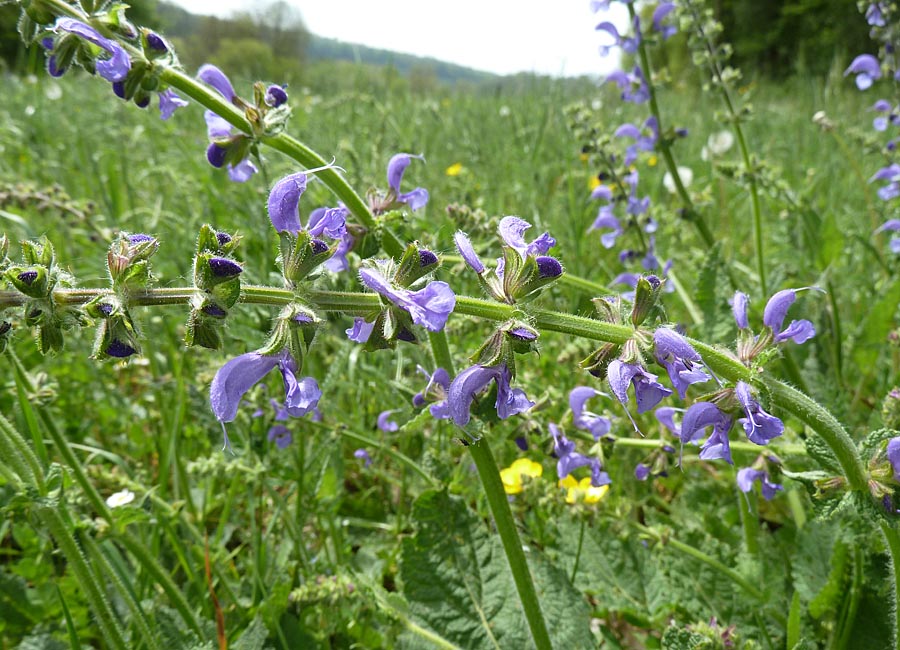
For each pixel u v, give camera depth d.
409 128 0.67
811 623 0.24
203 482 0.32
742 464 0.27
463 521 0.24
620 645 0.26
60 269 0.14
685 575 0.26
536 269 0.15
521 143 0.65
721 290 0.33
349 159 0.41
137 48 0.20
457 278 0.29
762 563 0.26
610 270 0.47
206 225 0.14
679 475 0.34
